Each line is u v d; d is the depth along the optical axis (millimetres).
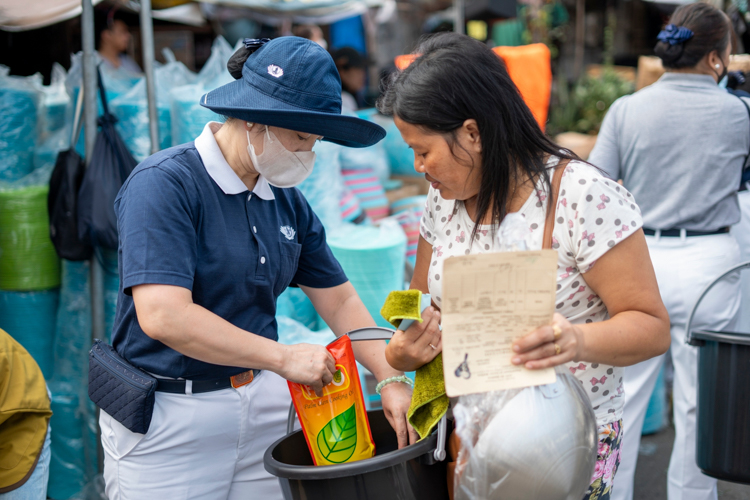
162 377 1532
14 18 3285
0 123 2617
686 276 2344
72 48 4340
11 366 1688
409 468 1223
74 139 2492
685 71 2357
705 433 1990
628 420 2393
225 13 4570
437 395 1254
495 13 6016
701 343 1977
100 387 1543
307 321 2824
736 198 2400
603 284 1206
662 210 2371
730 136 2279
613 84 6969
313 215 1766
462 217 1353
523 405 1049
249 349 1389
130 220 1377
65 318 2645
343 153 3650
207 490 1609
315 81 1390
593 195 1179
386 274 2787
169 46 5383
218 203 1474
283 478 1219
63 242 2406
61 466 2650
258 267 1528
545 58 3801
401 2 7152
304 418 1419
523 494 1048
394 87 1228
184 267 1383
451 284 1021
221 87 1472
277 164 1450
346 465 1170
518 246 1122
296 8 4453
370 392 2959
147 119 2584
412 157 4160
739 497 2799
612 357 1137
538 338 1040
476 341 1048
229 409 1578
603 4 8961
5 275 2594
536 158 1231
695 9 2344
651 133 2348
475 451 1060
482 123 1172
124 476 1564
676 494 2451
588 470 1098
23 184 2623
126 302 1522
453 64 1166
